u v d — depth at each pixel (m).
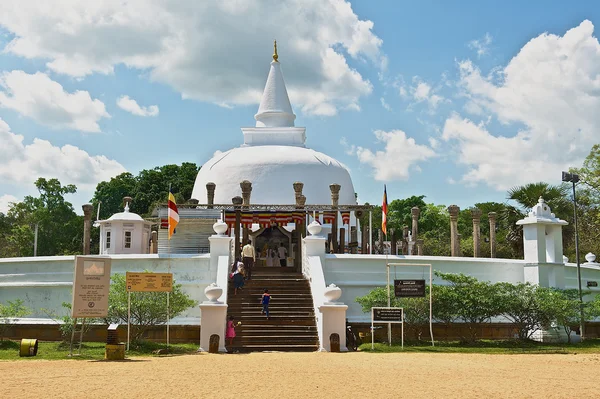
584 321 26.95
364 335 25.16
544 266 27.31
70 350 20.08
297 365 16.62
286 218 32.28
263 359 18.48
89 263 19.91
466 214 72.44
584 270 31.53
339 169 39.03
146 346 22.16
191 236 32.59
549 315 23.94
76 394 11.73
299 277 27.78
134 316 22.50
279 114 43.16
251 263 27.42
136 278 21.22
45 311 26.53
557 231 28.09
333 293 22.30
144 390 12.20
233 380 13.57
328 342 21.97
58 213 66.06
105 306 19.95
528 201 42.25
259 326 23.31
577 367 16.59
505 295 24.22
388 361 17.83
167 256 27.05
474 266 28.38
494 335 26.09
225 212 32.84
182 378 13.86
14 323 26.41
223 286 24.47
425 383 13.29
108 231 35.19
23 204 64.44
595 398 11.73
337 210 31.62
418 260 27.80
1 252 58.59
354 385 12.95
